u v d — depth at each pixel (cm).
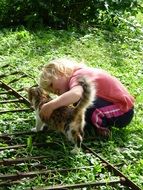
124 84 431
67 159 293
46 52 495
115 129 337
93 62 479
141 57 512
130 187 271
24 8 594
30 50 496
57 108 303
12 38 523
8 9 595
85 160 296
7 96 379
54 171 280
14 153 299
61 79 314
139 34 592
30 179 271
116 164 298
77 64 329
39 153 300
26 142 312
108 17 612
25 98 369
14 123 338
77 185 266
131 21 623
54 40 528
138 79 446
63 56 487
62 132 309
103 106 325
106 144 317
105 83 327
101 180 277
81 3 597
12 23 598
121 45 539
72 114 298
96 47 523
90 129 326
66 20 600
